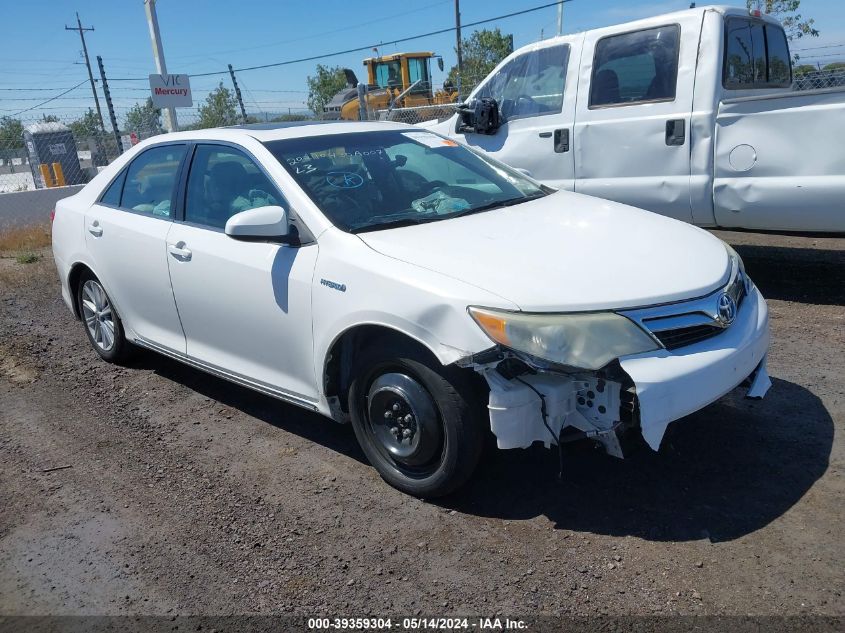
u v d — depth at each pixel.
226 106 26.00
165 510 3.39
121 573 2.96
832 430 3.68
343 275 3.28
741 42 6.29
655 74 6.19
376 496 3.38
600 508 3.15
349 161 4.03
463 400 2.98
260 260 3.67
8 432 4.38
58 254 5.44
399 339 3.15
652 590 2.63
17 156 21.09
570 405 2.87
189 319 4.23
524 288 2.90
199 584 2.85
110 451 4.04
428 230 3.52
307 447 3.92
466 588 2.71
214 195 4.12
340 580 2.81
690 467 3.42
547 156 7.02
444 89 23.28
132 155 4.91
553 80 6.93
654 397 2.73
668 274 3.07
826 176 5.36
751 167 5.71
